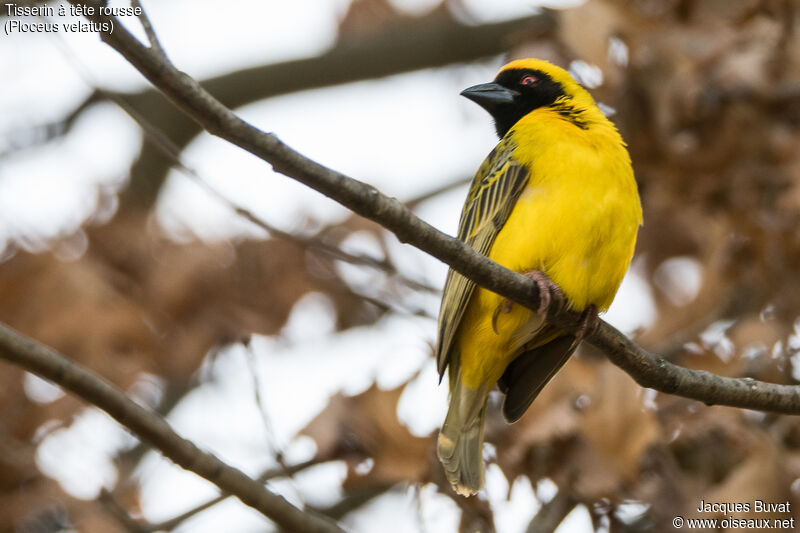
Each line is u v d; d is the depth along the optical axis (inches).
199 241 658.8
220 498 480.1
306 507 382.9
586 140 369.4
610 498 440.8
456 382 384.2
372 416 457.1
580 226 351.3
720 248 564.4
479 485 378.3
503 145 391.5
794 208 538.0
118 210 662.5
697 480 462.0
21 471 543.5
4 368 565.9
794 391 350.9
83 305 615.8
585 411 442.9
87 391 316.5
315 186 276.4
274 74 705.6
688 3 561.0
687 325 561.9
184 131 692.1
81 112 689.6
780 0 554.3
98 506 538.6
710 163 562.6
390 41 709.9
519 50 575.8
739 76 543.5
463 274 312.7
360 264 537.0
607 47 538.0
